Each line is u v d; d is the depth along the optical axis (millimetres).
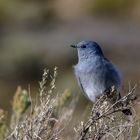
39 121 6934
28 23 35281
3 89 23500
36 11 35938
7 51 26547
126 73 25266
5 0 35312
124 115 6934
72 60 26391
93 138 6676
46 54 26547
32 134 6852
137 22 36625
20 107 8398
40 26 35156
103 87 8414
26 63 25531
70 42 29797
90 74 8484
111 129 6648
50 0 38031
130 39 31312
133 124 6680
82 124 6742
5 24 34625
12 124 8250
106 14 38125
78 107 13680
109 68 8422
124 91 7965
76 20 36906
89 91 8586
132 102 6898
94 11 38344
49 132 6988
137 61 27781
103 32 33500
